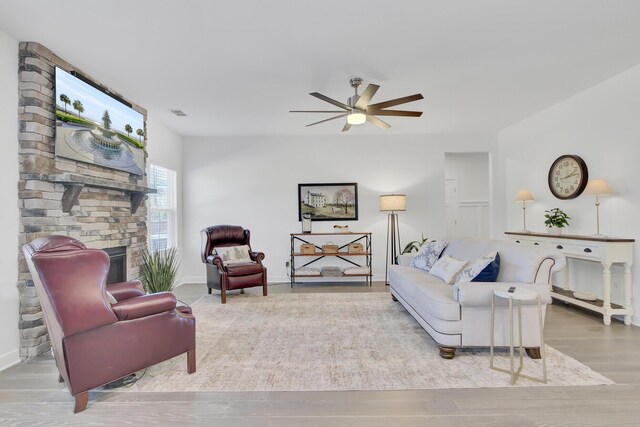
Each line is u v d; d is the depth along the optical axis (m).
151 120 4.85
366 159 5.99
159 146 5.11
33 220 2.70
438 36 2.72
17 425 1.85
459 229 7.75
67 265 1.90
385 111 3.36
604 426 1.80
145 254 4.18
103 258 2.01
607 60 3.20
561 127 4.38
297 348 2.90
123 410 1.99
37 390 2.22
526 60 3.17
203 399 2.11
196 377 2.39
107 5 2.26
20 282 2.66
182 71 3.32
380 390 2.19
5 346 2.56
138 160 4.09
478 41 2.80
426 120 5.16
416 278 3.47
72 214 3.07
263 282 4.82
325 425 1.84
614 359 2.60
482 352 2.77
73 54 2.96
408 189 5.98
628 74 3.43
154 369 2.52
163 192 5.40
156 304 2.20
